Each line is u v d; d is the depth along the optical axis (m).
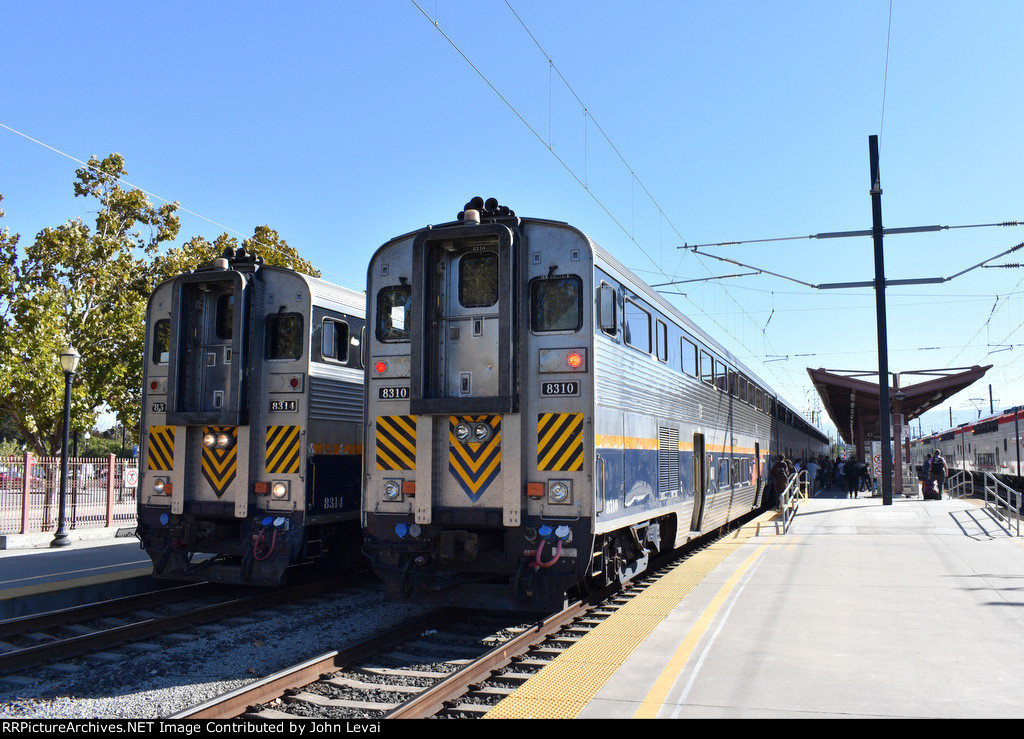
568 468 7.70
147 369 10.61
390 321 8.51
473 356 8.03
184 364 10.06
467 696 5.87
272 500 9.90
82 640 7.47
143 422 10.48
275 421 10.05
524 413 7.85
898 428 25.27
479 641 7.83
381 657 7.16
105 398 23.88
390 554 8.18
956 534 14.47
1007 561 11.39
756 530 16.16
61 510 15.77
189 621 8.62
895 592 9.14
